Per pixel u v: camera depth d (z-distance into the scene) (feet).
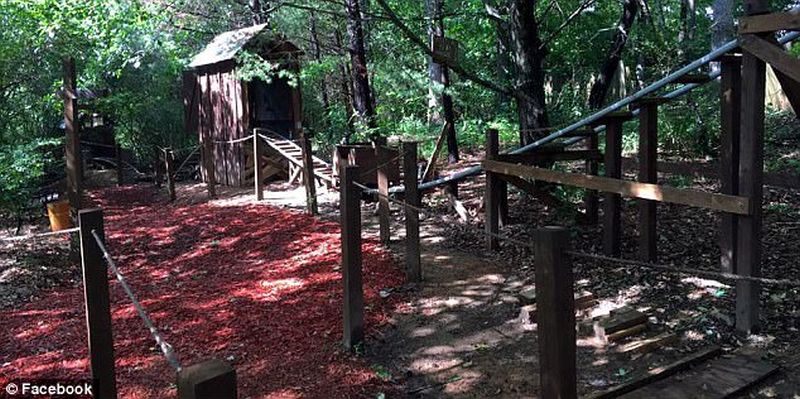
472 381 12.94
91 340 11.11
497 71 52.19
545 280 8.51
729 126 17.51
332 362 13.88
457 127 51.08
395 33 43.32
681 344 13.83
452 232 25.02
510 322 15.75
